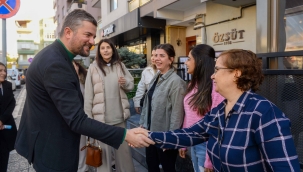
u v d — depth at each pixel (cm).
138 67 941
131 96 618
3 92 283
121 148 279
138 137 157
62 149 151
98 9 1952
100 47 270
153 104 226
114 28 1190
